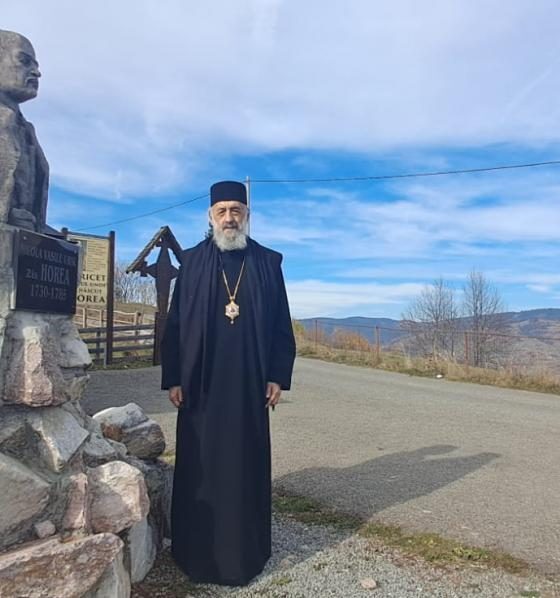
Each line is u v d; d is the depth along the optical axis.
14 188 3.00
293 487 5.50
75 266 3.30
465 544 4.14
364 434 8.10
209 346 3.67
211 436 3.58
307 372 16.12
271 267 3.97
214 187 3.99
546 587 3.48
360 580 3.52
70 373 3.10
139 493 2.91
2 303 2.72
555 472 6.28
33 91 3.16
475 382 15.21
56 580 2.48
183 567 3.52
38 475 2.66
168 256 15.10
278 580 3.51
